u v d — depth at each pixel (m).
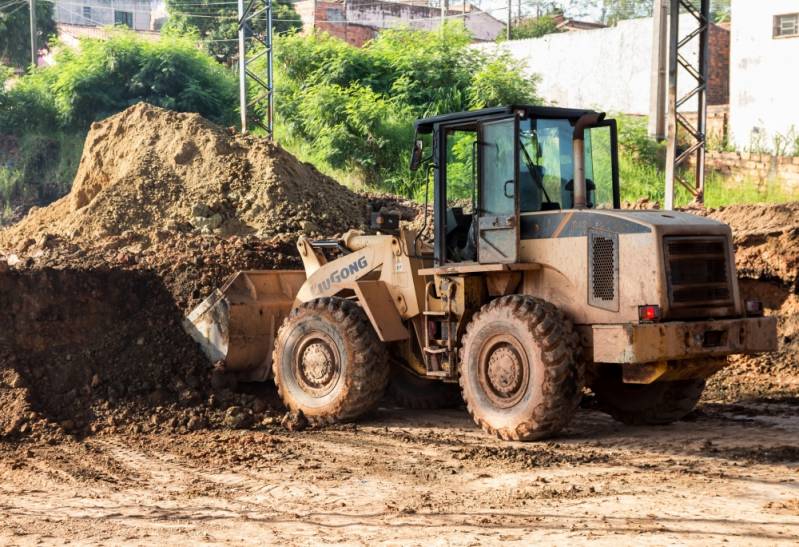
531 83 30.34
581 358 7.92
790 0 27.22
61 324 10.18
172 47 33.50
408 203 18.94
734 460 7.45
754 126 28.08
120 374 9.84
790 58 27.39
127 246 13.45
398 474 7.20
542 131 8.59
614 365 8.76
